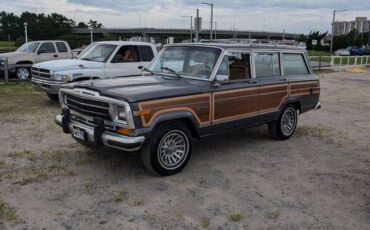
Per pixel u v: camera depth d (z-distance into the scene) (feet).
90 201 15.08
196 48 20.77
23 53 55.57
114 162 19.44
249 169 19.29
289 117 25.14
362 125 30.66
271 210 14.78
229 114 20.21
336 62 118.42
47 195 15.52
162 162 17.49
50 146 22.00
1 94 40.29
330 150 23.13
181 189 16.48
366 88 56.34
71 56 59.72
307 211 14.80
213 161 20.36
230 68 20.42
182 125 18.06
